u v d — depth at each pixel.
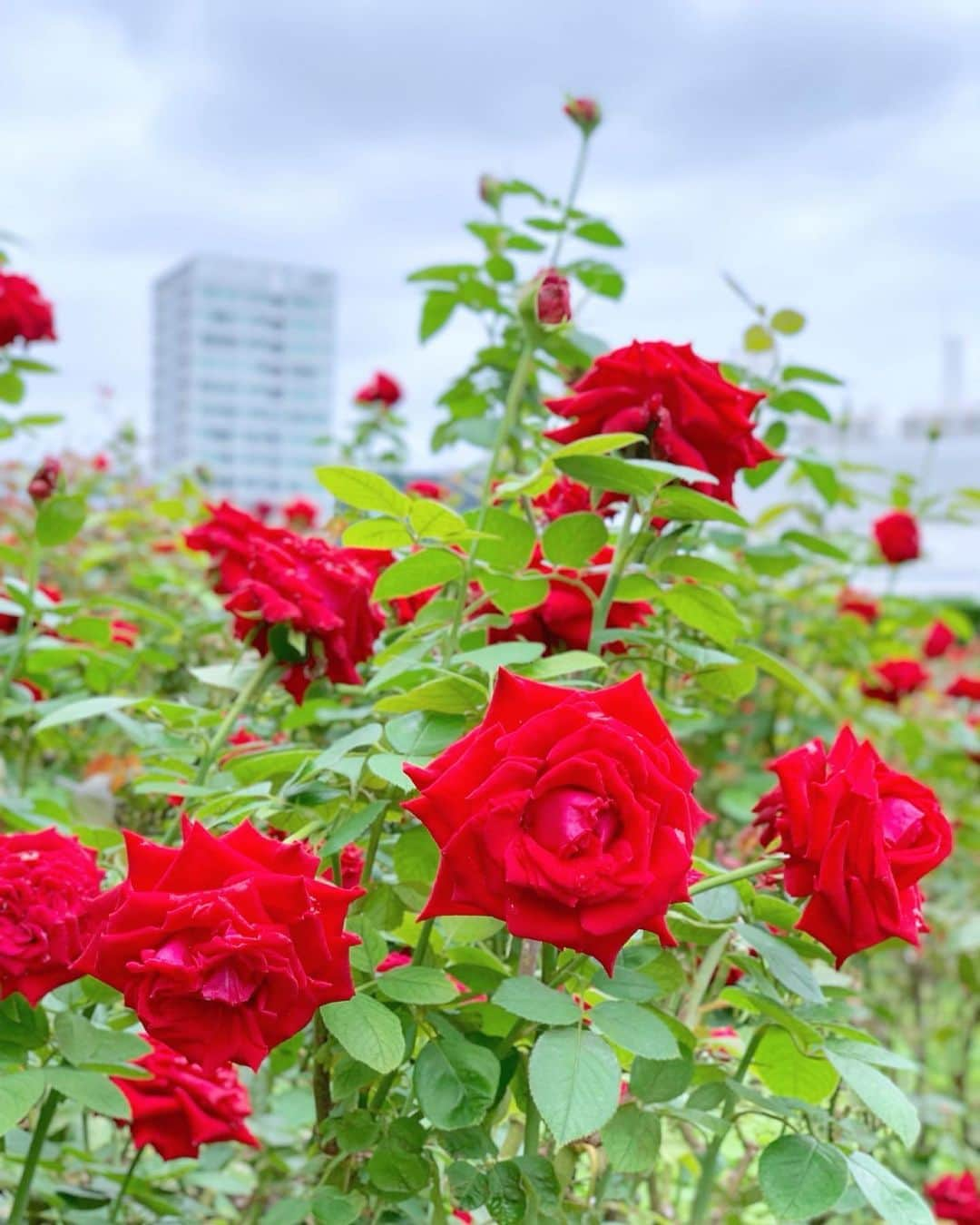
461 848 0.94
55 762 2.73
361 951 1.17
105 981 0.96
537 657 1.23
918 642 4.65
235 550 1.58
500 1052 1.20
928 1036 3.22
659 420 1.37
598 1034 1.04
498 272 2.38
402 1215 1.27
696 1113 1.20
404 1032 1.18
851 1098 1.61
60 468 1.81
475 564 1.41
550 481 1.38
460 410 2.48
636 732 0.99
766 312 2.21
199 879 0.99
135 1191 1.63
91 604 1.94
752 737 2.79
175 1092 1.49
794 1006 1.29
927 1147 2.60
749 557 2.18
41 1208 1.74
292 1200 1.30
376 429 3.50
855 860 1.07
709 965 1.43
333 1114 1.25
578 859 0.92
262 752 1.53
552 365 2.48
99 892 1.23
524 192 2.40
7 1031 1.19
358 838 1.38
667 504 1.36
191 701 2.45
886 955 3.40
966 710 4.14
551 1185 1.16
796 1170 1.12
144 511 4.00
